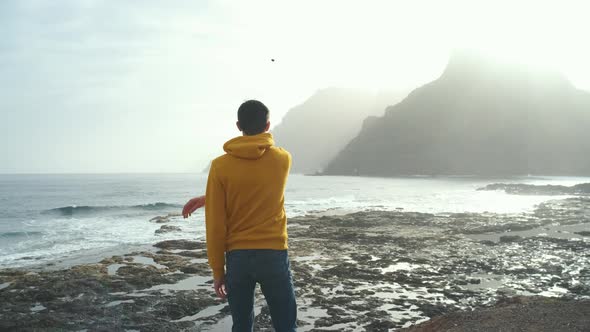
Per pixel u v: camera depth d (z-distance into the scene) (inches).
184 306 301.9
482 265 454.6
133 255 527.8
